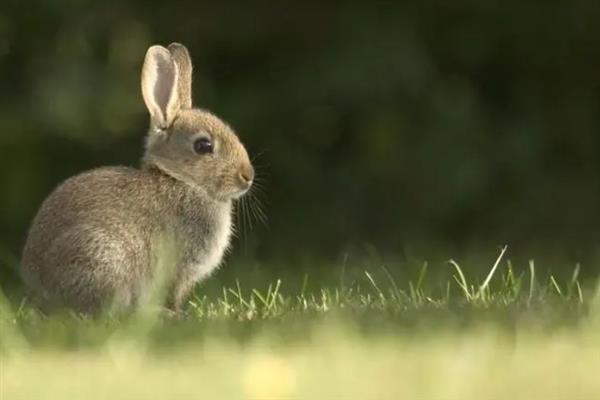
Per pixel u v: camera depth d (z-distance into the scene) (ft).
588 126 56.65
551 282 32.94
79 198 31.55
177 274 32.86
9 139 55.47
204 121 33.88
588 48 57.41
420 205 55.11
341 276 38.06
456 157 54.75
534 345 21.43
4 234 54.75
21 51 55.57
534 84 57.26
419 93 54.60
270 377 18.88
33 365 20.86
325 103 54.70
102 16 55.67
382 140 54.85
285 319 26.25
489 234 54.90
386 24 54.85
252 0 56.03
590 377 18.54
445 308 27.17
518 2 56.49
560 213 55.36
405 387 18.13
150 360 20.84
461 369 19.19
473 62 56.75
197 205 33.12
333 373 19.10
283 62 55.77
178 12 56.03
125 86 55.88
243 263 46.73
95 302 30.96
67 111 55.57
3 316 27.30
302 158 55.21
